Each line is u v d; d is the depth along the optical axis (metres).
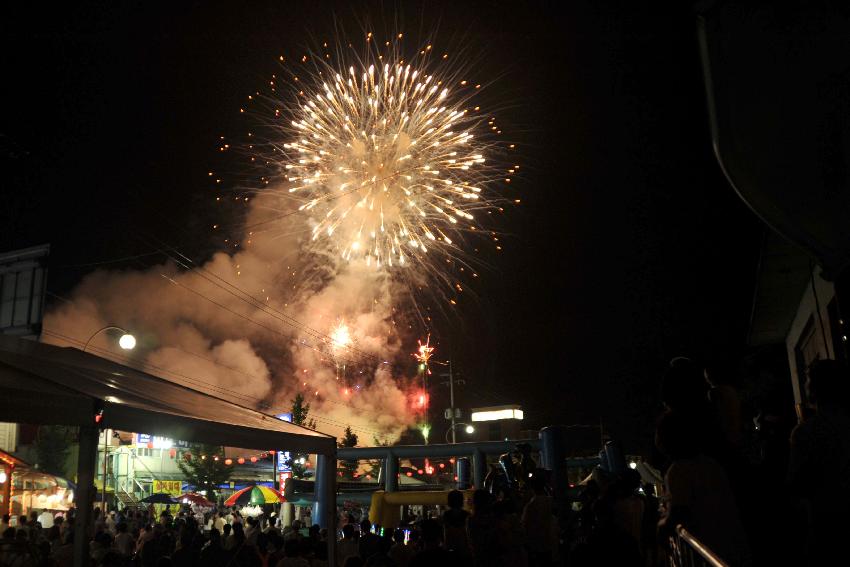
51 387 6.75
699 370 4.13
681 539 4.27
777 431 4.65
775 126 4.30
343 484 24.92
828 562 3.68
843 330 4.37
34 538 14.45
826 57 4.24
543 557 9.65
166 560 10.30
